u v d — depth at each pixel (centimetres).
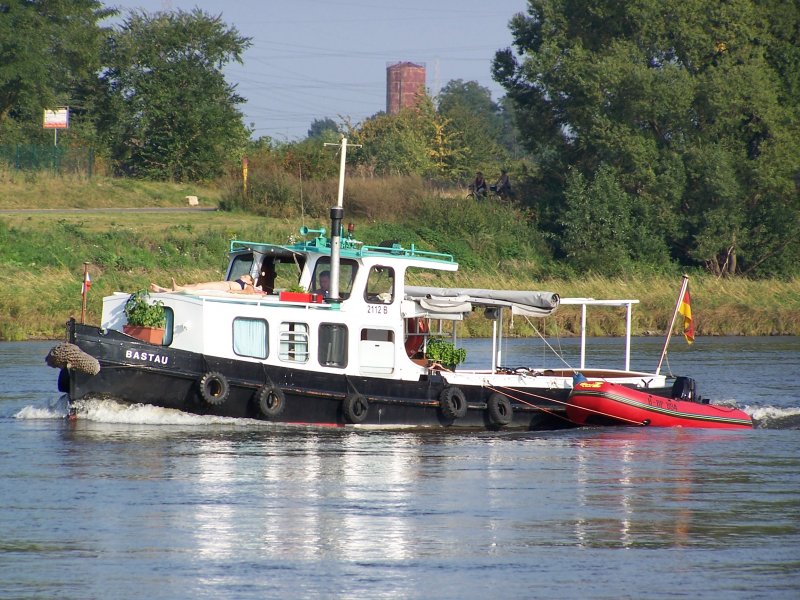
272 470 6209
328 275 8019
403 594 4122
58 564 4412
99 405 7319
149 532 4875
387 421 7831
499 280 18525
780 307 18675
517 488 5941
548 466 6625
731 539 4931
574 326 17162
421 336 8431
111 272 17212
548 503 5578
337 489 5791
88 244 18350
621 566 4506
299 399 7538
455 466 6544
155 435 7150
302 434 7406
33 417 7956
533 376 8494
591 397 8250
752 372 11962
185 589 4138
